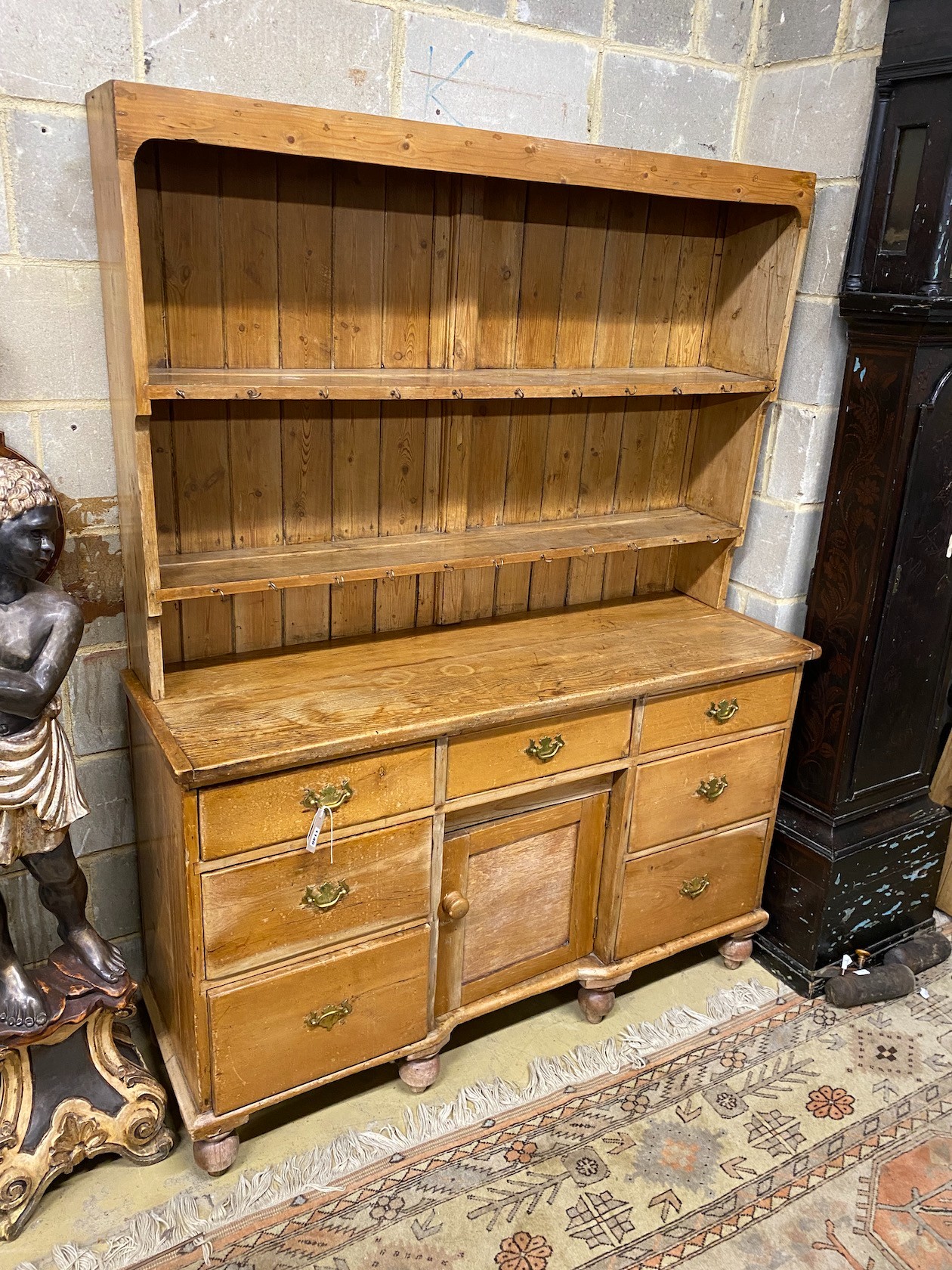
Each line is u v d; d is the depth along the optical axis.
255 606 2.07
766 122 2.30
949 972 2.55
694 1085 2.13
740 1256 1.74
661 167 1.89
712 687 2.17
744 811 2.36
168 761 1.61
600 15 2.05
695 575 2.58
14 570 1.53
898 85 1.99
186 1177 1.87
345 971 1.88
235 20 1.73
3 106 1.62
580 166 1.80
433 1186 1.86
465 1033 2.25
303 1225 1.78
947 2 1.87
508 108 2.03
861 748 2.37
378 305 1.97
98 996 1.79
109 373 1.80
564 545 2.13
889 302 2.04
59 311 1.76
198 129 1.47
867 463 2.19
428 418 2.11
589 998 2.27
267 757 1.63
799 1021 2.34
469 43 1.94
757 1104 2.08
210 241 1.78
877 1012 2.38
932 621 2.36
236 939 1.73
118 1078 1.85
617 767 2.10
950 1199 1.87
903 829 2.48
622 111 2.17
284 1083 1.88
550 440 2.29
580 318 2.23
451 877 2.00
